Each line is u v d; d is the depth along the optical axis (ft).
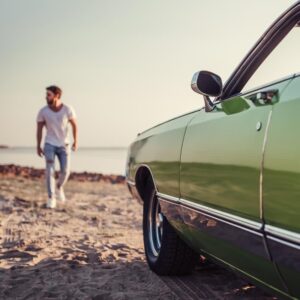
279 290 6.97
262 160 6.61
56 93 26.81
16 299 11.18
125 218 25.05
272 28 8.34
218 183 7.95
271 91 6.95
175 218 10.41
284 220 6.14
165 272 12.55
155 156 11.46
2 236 18.94
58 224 22.20
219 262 9.14
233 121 7.84
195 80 9.07
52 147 27.68
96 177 65.46
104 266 14.03
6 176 59.62
